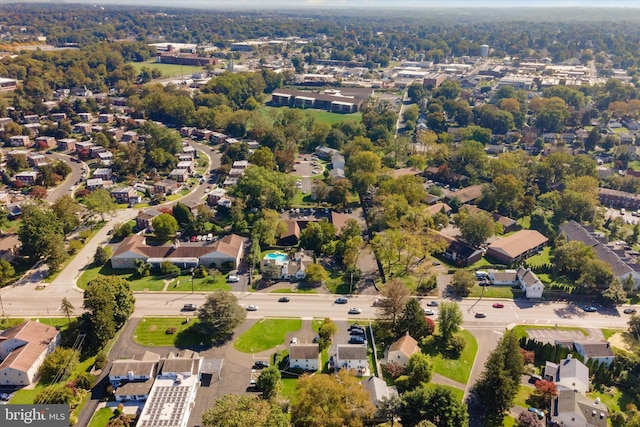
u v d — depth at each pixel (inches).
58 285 6402.6
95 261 6943.9
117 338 5423.2
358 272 6604.3
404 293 5644.7
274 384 4613.7
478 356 5359.3
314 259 7012.8
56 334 5246.1
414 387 4805.6
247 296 6314.0
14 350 4958.2
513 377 4589.1
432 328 5615.2
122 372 4722.0
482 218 7593.5
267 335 5556.1
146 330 5570.9
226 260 6934.1
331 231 7500.0
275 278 6702.8
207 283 6569.9
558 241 7618.1
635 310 6274.6
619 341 5644.7
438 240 7519.7
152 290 6363.2
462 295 6486.2
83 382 4677.7
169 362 4817.9
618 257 7022.6
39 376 4835.1
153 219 7618.1
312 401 3966.5
